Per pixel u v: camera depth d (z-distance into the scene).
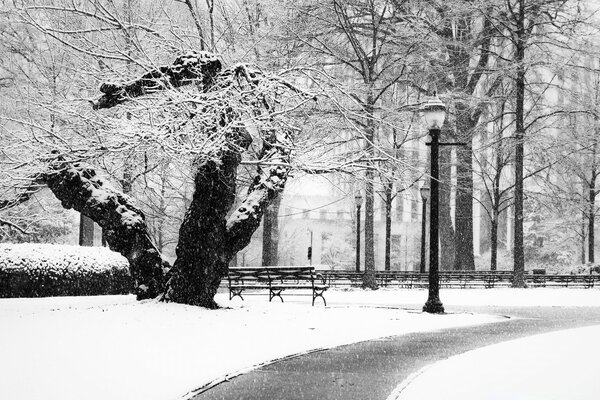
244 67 17.50
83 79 19.27
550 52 34.03
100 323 14.10
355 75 35.09
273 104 18.42
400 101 38.12
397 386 9.62
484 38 36.28
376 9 34.75
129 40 19.12
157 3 22.62
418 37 33.22
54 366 10.14
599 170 48.12
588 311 22.50
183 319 15.21
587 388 8.56
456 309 22.98
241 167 28.39
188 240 17.83
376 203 66.44
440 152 41.19
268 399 8.82
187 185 31.39
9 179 17.73
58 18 20.47
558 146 37.97
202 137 16.31
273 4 28.22
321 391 9.31
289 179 23.03
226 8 25.27
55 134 17.03
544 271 39.38
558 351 11.77
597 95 43.16
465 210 41.16
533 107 39.84
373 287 32.50
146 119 16.66
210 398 8.89
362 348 13.49
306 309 19.08
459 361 11.09
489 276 33.91
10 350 11.22
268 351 12.70
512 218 60.62
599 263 45.66
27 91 21.23
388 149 28.50
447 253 43.53
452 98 35.78
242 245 18.39
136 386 9.26
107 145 16.72
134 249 18.52
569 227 53.88
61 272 23.42
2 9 20.03
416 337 15.22
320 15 32.00
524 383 9.02
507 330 16.53
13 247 23.19
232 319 15.89
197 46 21.20
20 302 19.88
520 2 32.78
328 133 23.44
